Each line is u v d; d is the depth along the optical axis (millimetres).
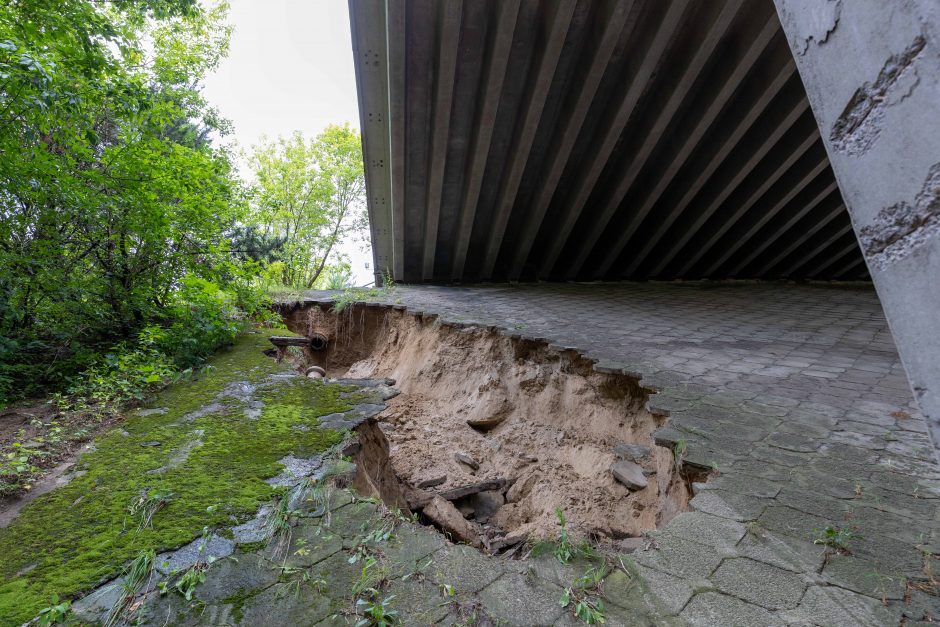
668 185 12734
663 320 8109
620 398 5273
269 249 14531
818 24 997
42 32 4348
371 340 9953
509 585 1972
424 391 7582
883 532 2271
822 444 3256
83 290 4941
